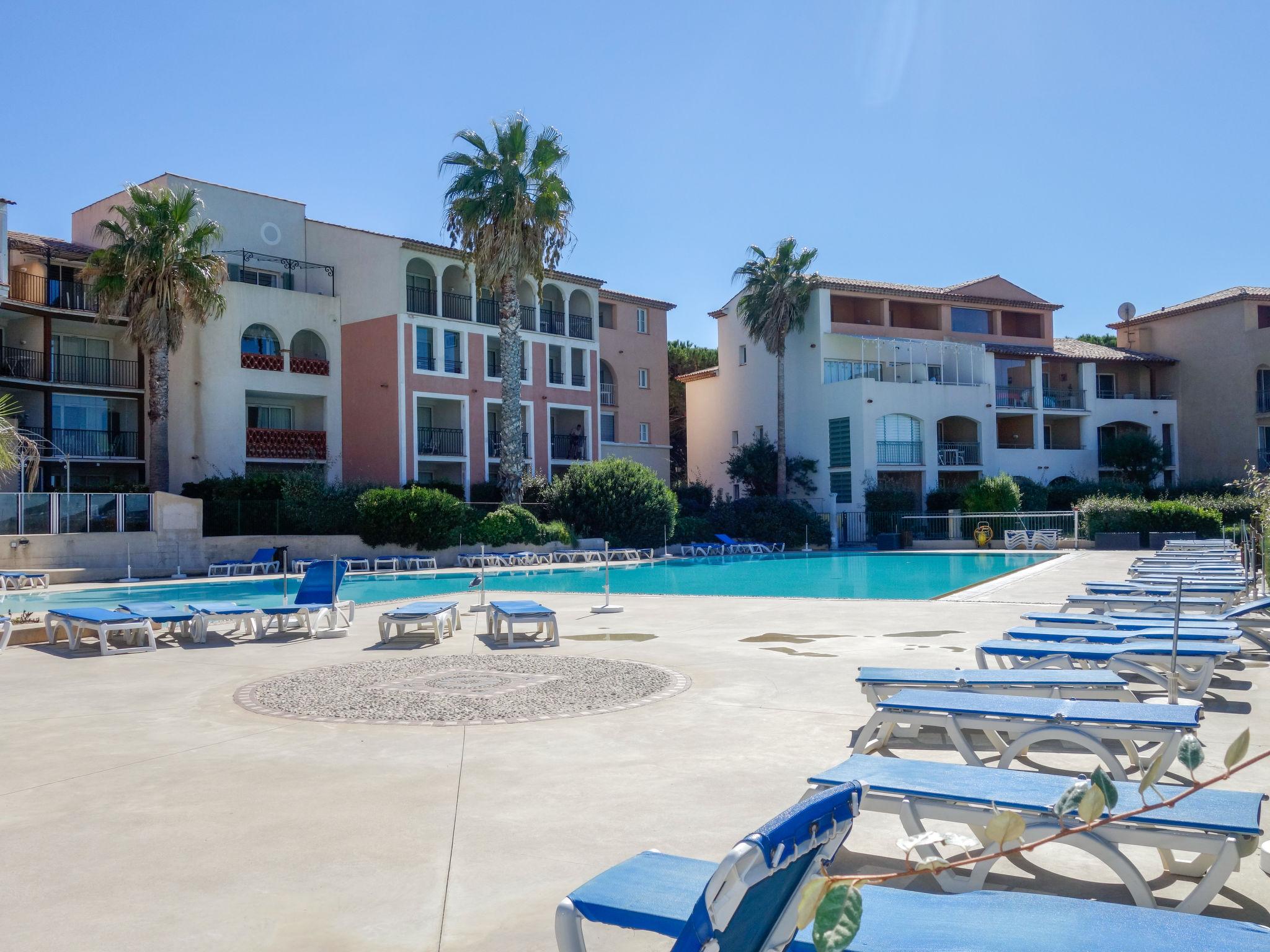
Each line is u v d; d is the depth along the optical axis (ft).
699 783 18.17
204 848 15.12
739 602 53.11
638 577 86.79
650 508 116.78
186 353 114.93
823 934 5.47
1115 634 26.89
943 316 165.27
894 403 150.41
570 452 148.46
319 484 105.91
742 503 138.72
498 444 140.46
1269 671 29.14
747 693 26.96
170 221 100.83
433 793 17.84
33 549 83.61
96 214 125.80
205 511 97.14
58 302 114.62
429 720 24.06
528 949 11.53
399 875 13.87
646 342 169.99
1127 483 150.92
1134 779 18.34
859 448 148.15
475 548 105.50
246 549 97.50
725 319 178.09
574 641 38.75
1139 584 43.32
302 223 135.74
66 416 117.50
